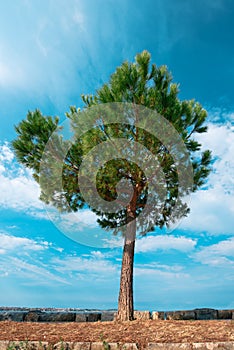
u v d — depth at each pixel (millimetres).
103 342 3646
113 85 5441
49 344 3752
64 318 6508
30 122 5699
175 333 4031
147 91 5387
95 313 6613
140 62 5609
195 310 6492
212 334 3844
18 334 4273
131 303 5441
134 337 3957
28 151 5668
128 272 5559
